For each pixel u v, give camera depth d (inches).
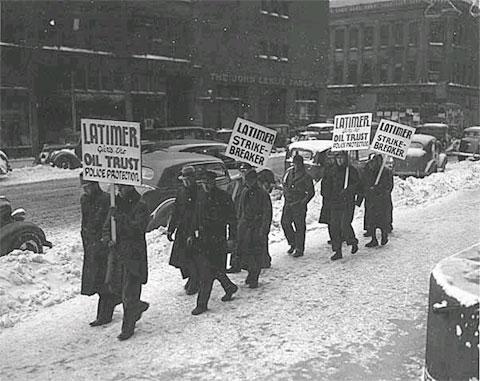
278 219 517.7
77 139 1242.0
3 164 968.9
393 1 2615.7
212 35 1691.7
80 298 333.1
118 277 269.6
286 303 307.9
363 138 462.9
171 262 317.4
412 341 255.4
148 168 479.5
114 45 1406.3
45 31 1278.3
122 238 267.4
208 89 1689.2
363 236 468.1
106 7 1384.1
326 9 2153.1
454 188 738.8
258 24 1854.1
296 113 2062.0
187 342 259.4
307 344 254.1
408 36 2608.3
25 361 245.3
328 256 406.0
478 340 176.2
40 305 320.5
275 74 1932.8
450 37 2549.2
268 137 388.2
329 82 2807.6
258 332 269.0
